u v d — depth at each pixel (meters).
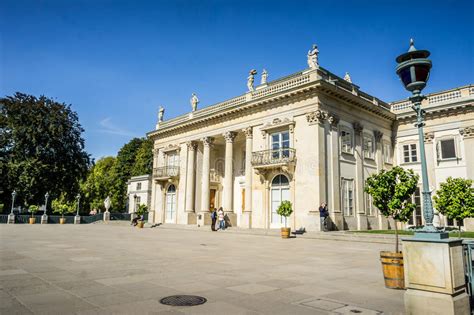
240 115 26.94
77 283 6.64
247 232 22.09
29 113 39.41
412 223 25.62
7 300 5.36
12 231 22.94
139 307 5.04
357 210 23.55
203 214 28.50
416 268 4.92
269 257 11.02
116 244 14.68
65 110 41.91
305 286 6.69
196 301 5.43
